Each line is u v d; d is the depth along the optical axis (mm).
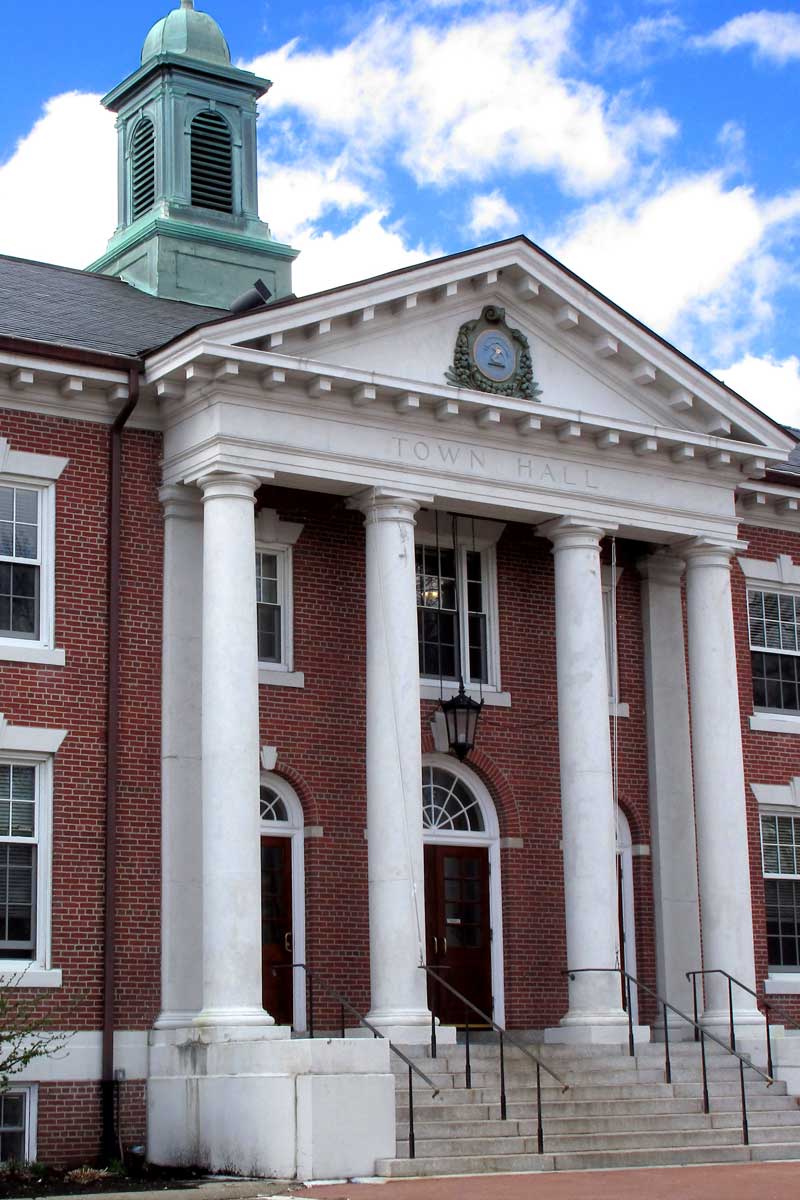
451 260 25109
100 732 23672
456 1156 20547
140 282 33125
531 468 26016
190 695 24141
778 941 29359
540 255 25859
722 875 26719
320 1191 18703
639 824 28328
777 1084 24703
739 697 29766
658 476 27266
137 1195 18547
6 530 23750
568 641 26109
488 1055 23359
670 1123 22594
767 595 30703
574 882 25422
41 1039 22141
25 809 23266
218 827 22719
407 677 24359
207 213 33656
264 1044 21109
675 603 29047
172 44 34500
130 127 35094
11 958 22797
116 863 23391
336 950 25109
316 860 25203
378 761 24156
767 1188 18469
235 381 23703
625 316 26469
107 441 24453
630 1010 25016
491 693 27312
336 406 24453
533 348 26250
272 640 25656
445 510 26000
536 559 28172
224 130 34594
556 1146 21234
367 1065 20891
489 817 27250
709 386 27219
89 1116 22547
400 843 23859
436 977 23344
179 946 23344
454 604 27453
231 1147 21000
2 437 23672
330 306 24125
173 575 24312
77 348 23750
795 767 30047
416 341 25250
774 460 27984
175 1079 22156
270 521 25625
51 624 23656
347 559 26281
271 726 25219
